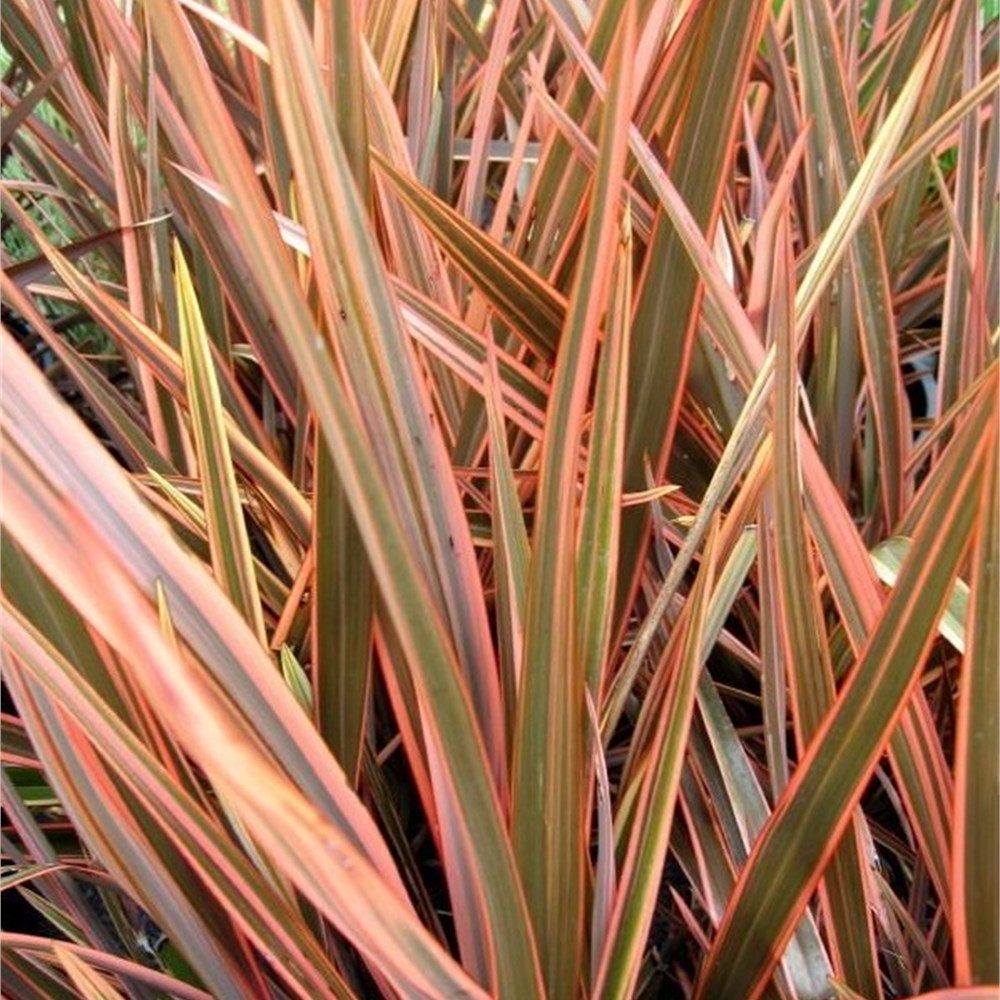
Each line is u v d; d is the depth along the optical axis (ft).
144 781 1.82
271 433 3.81
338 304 1.78
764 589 2.31
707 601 2.06
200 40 4.02
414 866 2.65
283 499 2.87
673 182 2.62
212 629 1.63
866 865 2.26
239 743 1.44
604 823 2.12
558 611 1.86
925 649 1.86
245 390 4.25
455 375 3.26
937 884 2.17
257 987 2.33
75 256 3.47
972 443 1.74
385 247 3.07
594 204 1.75
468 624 2.01
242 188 1.56
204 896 2.30
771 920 2.08
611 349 2.02
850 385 3.40
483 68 4.14
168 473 3.18
